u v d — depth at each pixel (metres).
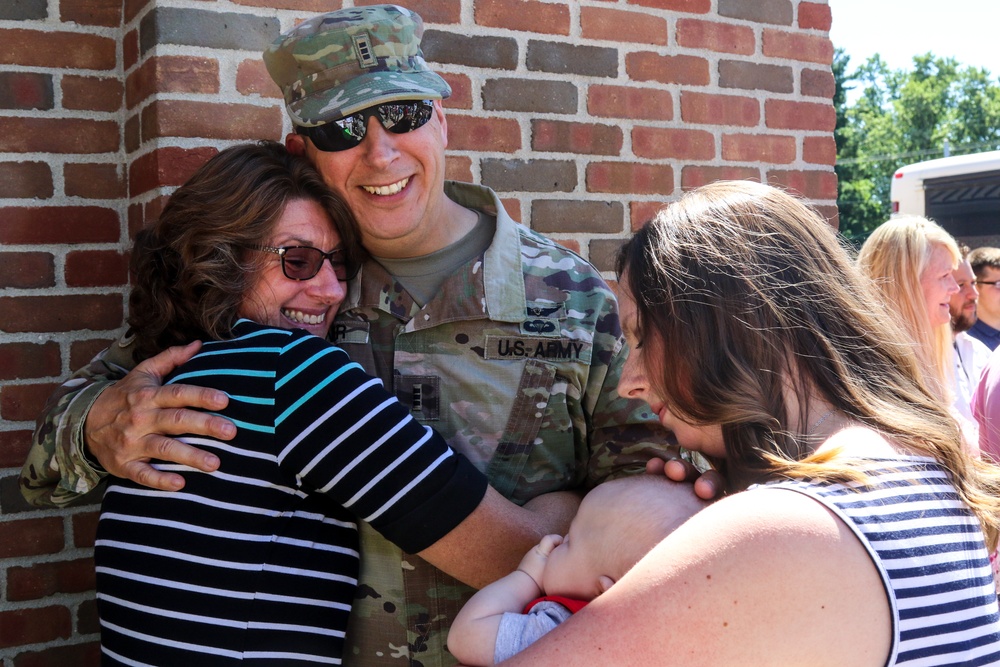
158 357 1.29
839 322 0.99
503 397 1.45
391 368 1.47
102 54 1.89
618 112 2.17
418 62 1.48
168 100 1.71
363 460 1.17
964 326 3.52
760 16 2.35
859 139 48.84
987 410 2.49
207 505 1.17
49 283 1.85
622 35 2.17
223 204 1.33
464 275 1.47
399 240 1.46
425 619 1.36
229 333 1.30
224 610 1.16
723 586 0.80
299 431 1.17
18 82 1.81
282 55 1.43
